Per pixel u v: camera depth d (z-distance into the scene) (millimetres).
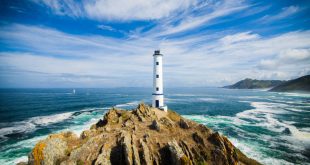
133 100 114312
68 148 19469
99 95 164500
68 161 16891
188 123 27297
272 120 51531
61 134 21359
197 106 81250
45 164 16906
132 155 17859
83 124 46875
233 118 54531
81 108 77062
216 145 21844
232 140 33812
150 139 21422
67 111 68750
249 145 31391
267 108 76250
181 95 160875
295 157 27109
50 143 18422
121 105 87812
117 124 28141
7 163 25156
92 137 20703
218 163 20047
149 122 28156
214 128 42188
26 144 32312
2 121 51312
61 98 126688
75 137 22219
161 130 24531
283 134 37625
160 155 19016
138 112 31406
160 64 40750
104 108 77062
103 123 31000
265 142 32875
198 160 19641
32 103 93062
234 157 21562
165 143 21000
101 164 16797
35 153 17375
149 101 107062
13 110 69750
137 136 22141
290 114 61500
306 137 35656
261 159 26484
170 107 77375
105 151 18375
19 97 128000
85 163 17078
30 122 49844
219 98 129250
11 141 33938
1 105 83000
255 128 42219
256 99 120500
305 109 73375
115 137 21234
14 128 43438
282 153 28328
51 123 48375
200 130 25188
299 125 45312
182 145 20812
